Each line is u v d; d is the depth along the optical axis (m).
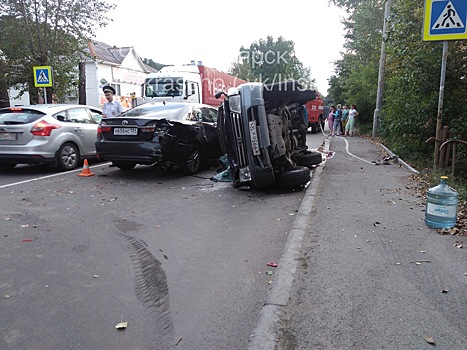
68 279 3.83
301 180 7.43
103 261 4.25
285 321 2.97
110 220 5.70
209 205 6.56
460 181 7.42
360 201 6.24
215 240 4.91
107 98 10.50
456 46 8.98
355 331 2.81
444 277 3.59
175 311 3.25
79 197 7.01
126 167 9.77
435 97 9.38
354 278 3.61
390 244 4.40
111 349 2.76
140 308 3.30
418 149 10.71
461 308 3.07
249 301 3.40
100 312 3.23
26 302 3.38
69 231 5.20
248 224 5.55
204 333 2.94
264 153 7.13
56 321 3.10
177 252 4.52
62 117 9.66
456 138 7.97
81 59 20.41
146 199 6.93
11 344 2.80
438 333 2.75
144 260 4.29
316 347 2.65
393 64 12.79
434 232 4.76
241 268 4.09
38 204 6.50
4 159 8.93
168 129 8.39
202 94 17.08
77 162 9.93
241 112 7.10
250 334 2.89
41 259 4.29
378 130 17.58
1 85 19.22
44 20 17.44
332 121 22.59
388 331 2.79
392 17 10.27
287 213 6.09
